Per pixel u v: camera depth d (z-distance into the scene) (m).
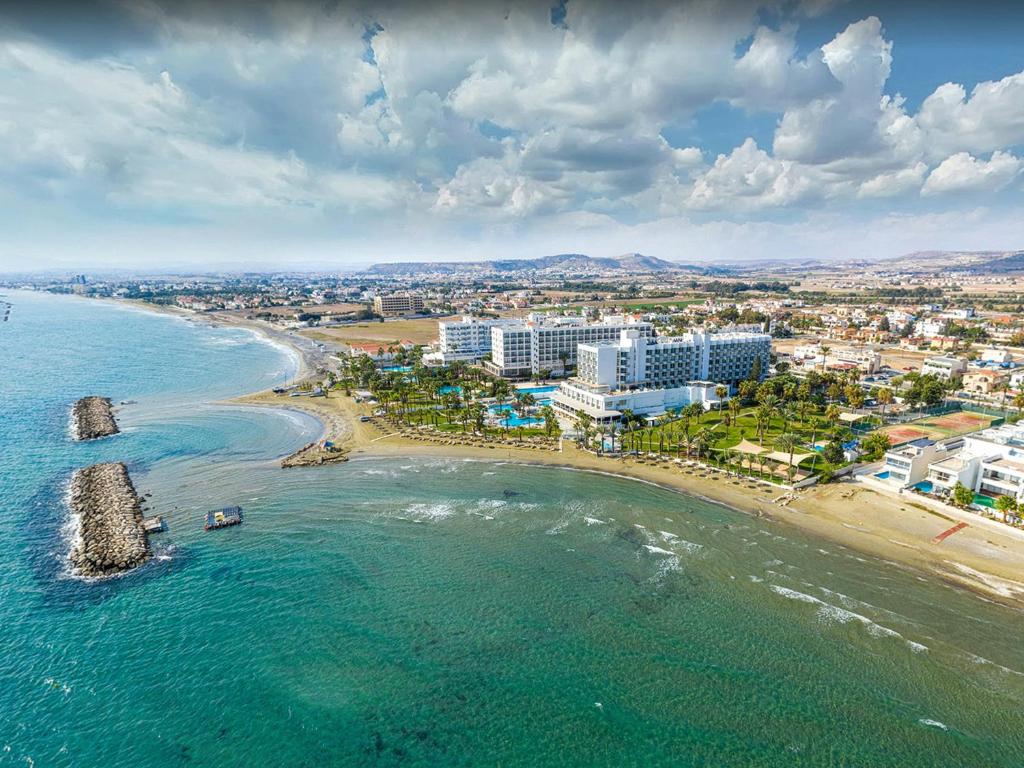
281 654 74.56
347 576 92.12
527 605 84.38
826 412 178.88
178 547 101.38
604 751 60.28
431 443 158.62
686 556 97.00
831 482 126.31
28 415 186.62
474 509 116.25
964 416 177.75
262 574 92.75
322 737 62.19
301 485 129.62
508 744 61.25
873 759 58.72
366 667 72.31
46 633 78.19
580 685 69.19
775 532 104.94
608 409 173.38
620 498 120.94
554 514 113.56
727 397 191.62
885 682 68.62
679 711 65.12
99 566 93.81
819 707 65.25
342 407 196.88
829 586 87.75
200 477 134.50
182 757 59.75
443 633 78.62
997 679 68.56
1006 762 58.00
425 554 98.56
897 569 92.00
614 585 89.00
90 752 60.19
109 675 70.75
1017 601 83.12
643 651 74.62
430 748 60.88
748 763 58.53
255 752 60.44
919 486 119.62
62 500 120.75
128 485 126.94
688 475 132.50
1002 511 103.25
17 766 58.38
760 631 77.94
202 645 76.19
